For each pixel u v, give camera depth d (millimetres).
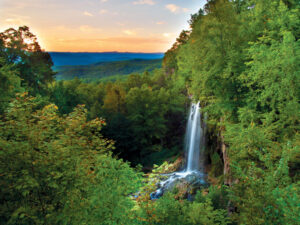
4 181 4363
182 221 6969
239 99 15430
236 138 10719
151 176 7164
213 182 20531
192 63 19234
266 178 5922
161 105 43906
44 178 4688
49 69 30906
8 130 5008
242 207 5840
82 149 6082
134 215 5969
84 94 51094
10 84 13664
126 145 36062
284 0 14781
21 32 25641
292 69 9664
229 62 14773
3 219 4383
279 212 4938
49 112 6641
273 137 10281
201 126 27797
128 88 57031
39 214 4770
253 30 15461
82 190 5426
